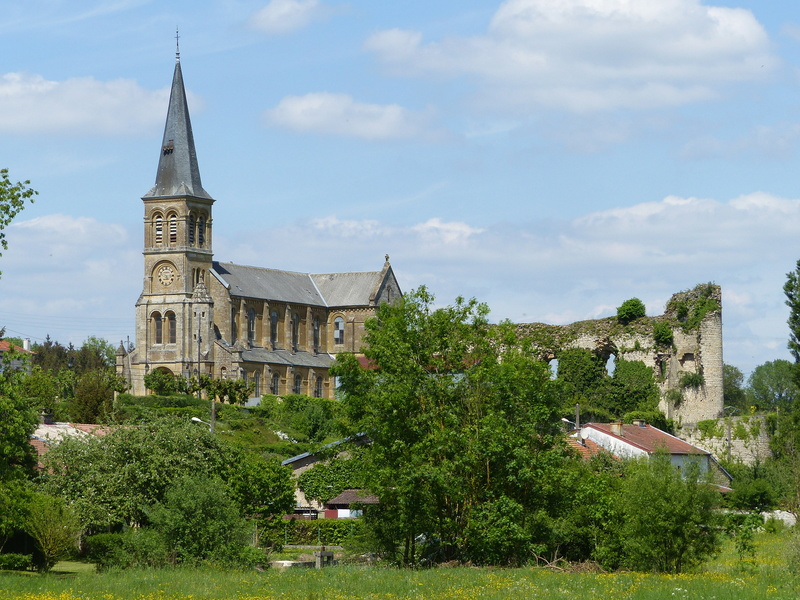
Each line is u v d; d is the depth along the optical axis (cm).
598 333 15512
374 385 7038
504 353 7362
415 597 4838
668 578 5503
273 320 18612
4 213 5806
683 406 15075
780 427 12700
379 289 19488
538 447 6975
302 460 10269
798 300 12394
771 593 4900
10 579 5519
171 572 5947
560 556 6712
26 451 7506
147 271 17938
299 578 5578
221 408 14562
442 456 6656
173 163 18175
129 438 7706
